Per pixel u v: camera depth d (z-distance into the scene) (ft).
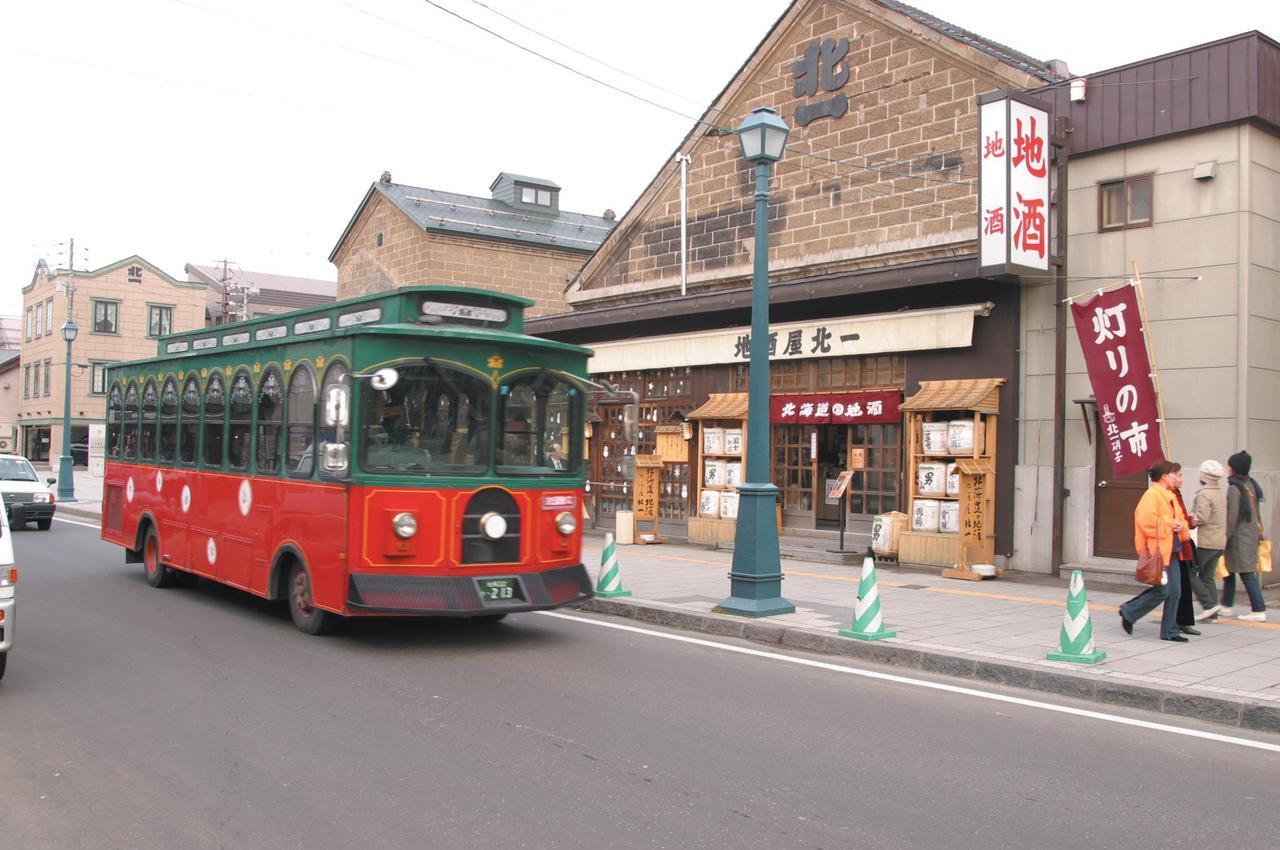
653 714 23.93
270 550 34.35
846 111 54.60
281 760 20.08
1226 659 28.50
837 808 17.79
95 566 51.19
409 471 30.17
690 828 16.74
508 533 31.53
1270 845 16.43
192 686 26.05
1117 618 35.22
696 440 61.16
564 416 33.63
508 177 108.27
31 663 28.58
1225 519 34.47
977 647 30.09
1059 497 44.62
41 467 180.96
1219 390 40.50
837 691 26.61
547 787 18.65
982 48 49.19
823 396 53.47
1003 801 18.28
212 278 212.02
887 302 51.19
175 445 42.75
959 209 49.24
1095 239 44.19
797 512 56.70
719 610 36.17
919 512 47.47
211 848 15.78
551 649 31.83
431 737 21.75
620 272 69.67
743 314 59.82
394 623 35.76
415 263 95.76
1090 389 44.06
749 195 60.23
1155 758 21.04
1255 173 40.50
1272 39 40.55
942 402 46.01
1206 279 40.96
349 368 30.27
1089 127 44.21
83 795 18.11
